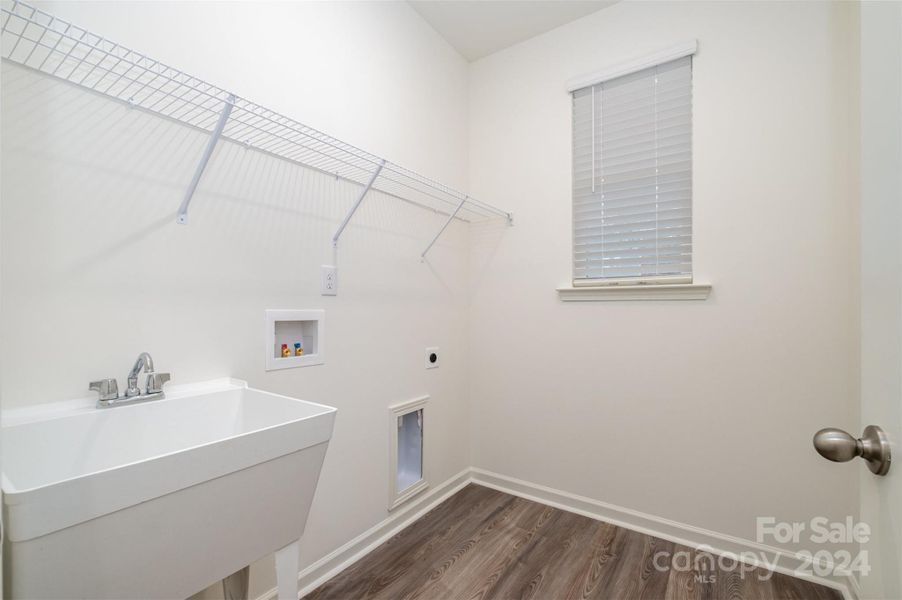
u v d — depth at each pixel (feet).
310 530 5.04
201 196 4.05
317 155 5.12
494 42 7.63
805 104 5.23
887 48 1.83
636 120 6.51
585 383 6.84
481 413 8.02
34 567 1.92
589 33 6.88
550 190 7.25
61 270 3.16
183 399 3.59
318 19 5.21
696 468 5.90
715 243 5.78
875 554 2.02
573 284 7.02
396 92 6.40
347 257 5.60
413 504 6.66
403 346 6.55
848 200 4.97
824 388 5.09
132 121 3.57
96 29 3.34
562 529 6.30
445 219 7.52
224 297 4.23
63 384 3.14
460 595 4.86
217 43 4.17
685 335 5.99
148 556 2.30
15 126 2.95
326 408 3.31
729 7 5.72
